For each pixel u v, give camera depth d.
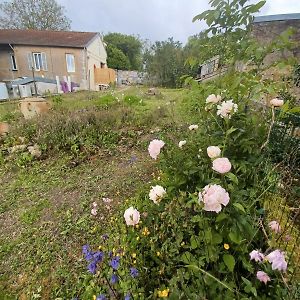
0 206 3.01
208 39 1.96
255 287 1.08
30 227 2.61
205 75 2.70
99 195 3.10
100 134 4.87
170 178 1.69
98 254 1.53
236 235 1.15
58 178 3.65
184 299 1.14
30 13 23.81
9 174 3.87
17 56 17.50
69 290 1.86
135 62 35.38
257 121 1.80
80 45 17.22
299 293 1.01
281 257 0.93
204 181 1.49
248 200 1.40
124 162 4.06
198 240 1.32
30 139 4.76
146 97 9.93
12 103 8.65
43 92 14.95
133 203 2.49
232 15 1.76
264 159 1.71
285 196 1.63
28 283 1.98
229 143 1.65
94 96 10.41
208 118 1.98
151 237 1.68
